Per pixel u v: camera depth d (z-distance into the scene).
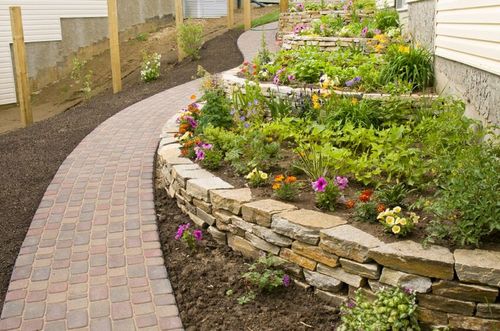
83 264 3.55
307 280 3.14
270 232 3.33
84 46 15.80
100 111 8.97
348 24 10.16
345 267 2.92
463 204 2.82
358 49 7.48
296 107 5.54
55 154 6.38
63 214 4.41
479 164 3.18
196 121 5.62
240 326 2.88
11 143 7.16
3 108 14.11
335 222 3.14
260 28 15.62
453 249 2.72
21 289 3.27
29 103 9.45
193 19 18.58
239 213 3.59
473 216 2.78
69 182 5.20
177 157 4.84
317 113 5.18
